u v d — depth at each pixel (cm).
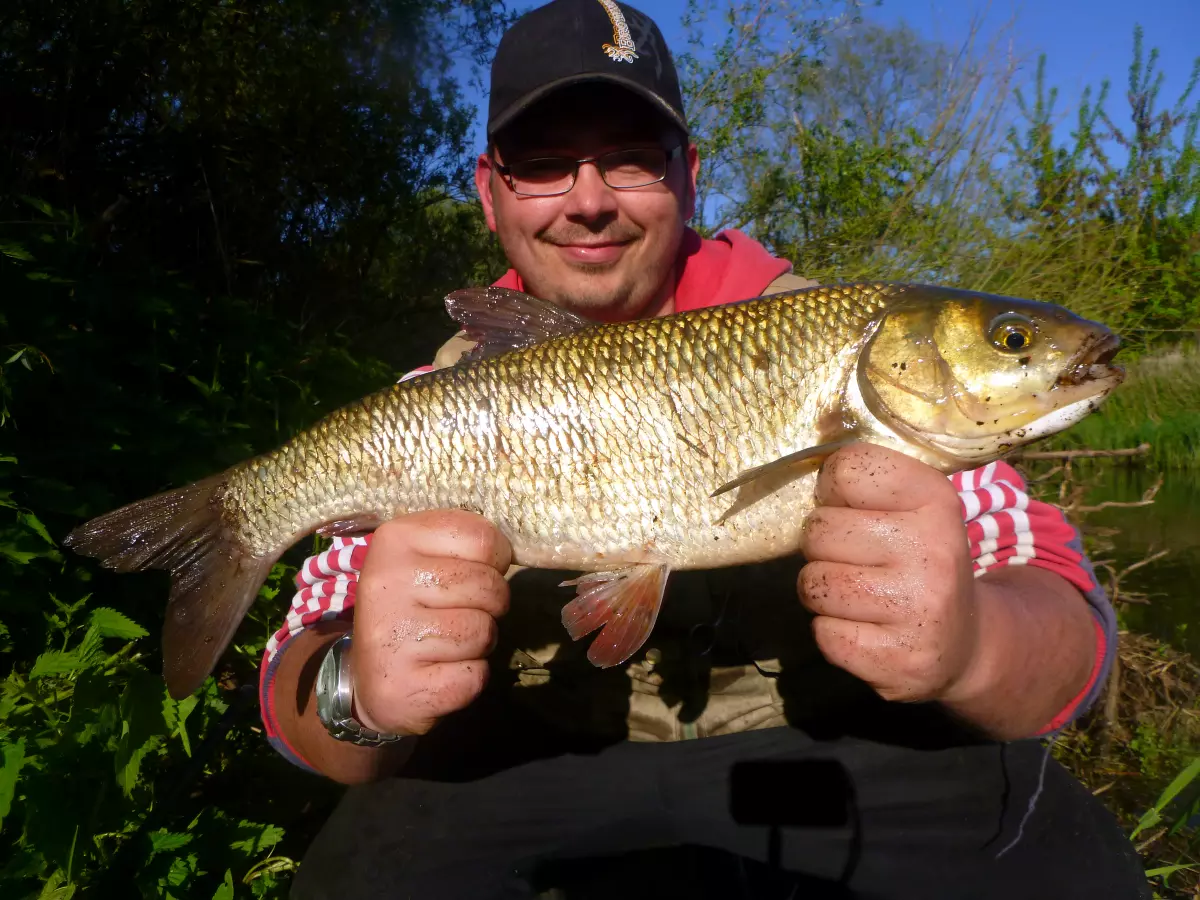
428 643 41
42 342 78
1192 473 180
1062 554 49
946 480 38
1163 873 64
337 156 186
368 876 52
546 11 60
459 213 226
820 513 39
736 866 52
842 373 45
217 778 74
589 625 46
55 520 77
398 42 191
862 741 53
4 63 130
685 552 46
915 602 37
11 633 71
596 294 63
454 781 55
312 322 182
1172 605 114
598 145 60
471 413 48
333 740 49
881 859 49
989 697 42
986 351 44
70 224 90
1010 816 50
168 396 96
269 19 167
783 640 52
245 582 51
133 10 140
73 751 53
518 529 47
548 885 52
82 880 52
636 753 54
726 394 45
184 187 162
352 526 49
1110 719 92
